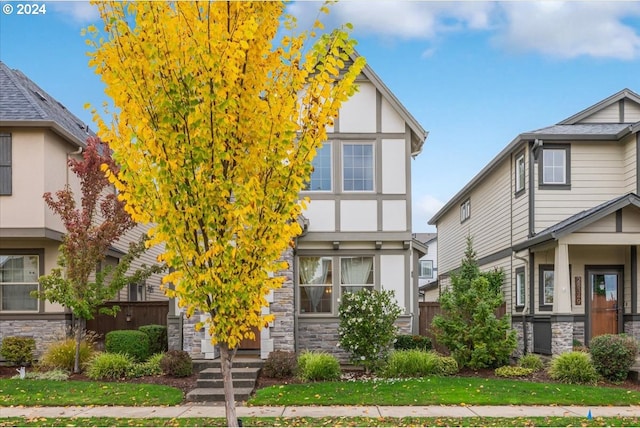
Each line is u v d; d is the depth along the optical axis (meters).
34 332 14.91
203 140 5.35
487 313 13.19
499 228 19.23
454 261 26.12
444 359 12.98
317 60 5.91
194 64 5.31
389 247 15.38
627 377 12.28
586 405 9.73
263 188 5.58
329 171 15.42
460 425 8.23
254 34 5.63
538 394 10.41
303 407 9.51
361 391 10.61
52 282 12.59
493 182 20.05
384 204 15.34
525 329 16.34
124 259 13.43
